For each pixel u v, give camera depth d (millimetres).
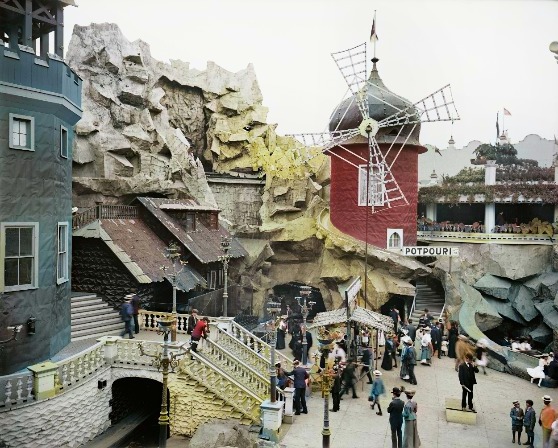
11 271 16844
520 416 16172
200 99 42406
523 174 40500
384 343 25797
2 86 16406
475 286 34875
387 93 35031
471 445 16094
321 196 39812
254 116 42344
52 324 18422
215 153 41406
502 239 36719
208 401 18172
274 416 16078
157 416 20672
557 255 34656
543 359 22766
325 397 14070
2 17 18531
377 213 34500
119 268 23859
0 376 15531
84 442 17297
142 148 31719
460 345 23594
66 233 19969
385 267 33406
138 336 22016
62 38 19109
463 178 41938
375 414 18141
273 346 16766
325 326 23531
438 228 39562
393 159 34750
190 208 29422
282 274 38062
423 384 21500
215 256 28969
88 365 17750
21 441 14891
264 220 38562
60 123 18938
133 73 32906
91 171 29516
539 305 33844
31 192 17391
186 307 25359
